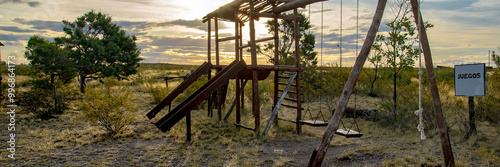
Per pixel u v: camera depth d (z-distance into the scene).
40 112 9.88
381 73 14.47
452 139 6.98
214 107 12.34
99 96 7.83
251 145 7.08
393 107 9.09
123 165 5.49
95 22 18.00
